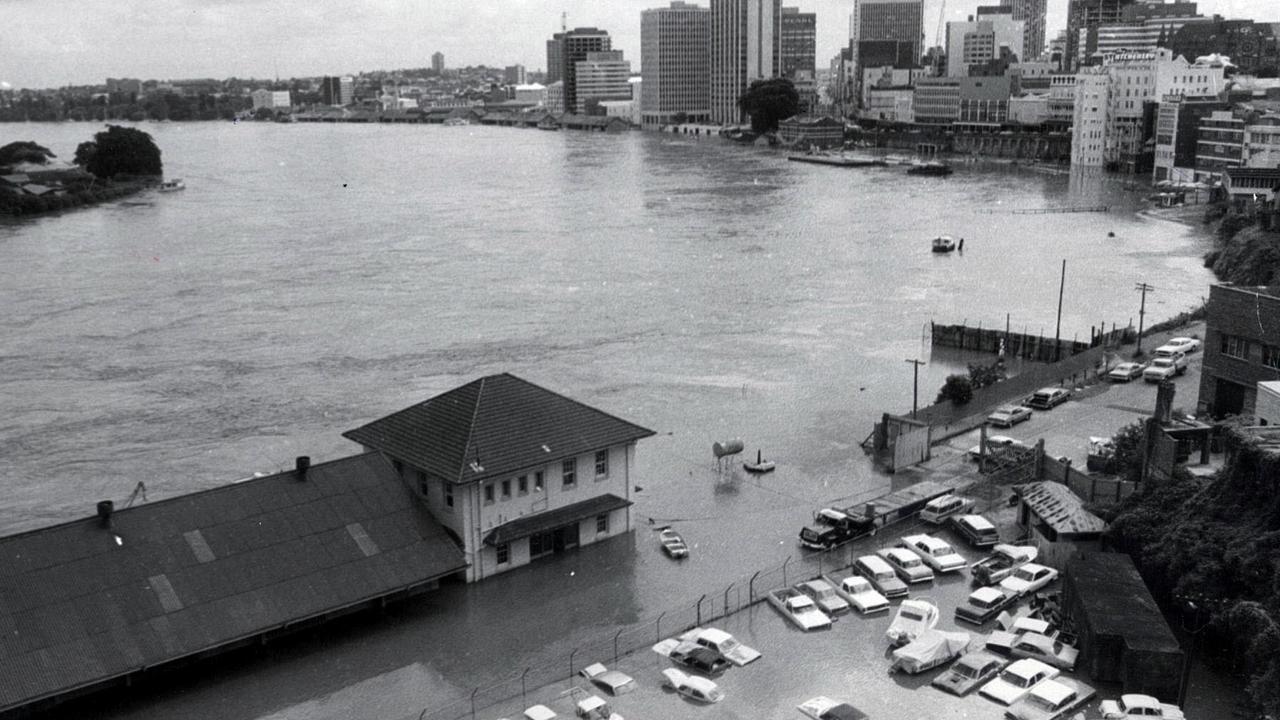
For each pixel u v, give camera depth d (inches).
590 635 2711.6
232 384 5152.6
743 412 4633.4
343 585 2677.2
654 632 2726.4
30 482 3941.9
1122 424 4207.7
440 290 7298.2
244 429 4505.4
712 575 3048.7
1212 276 7509.8
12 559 2469.2
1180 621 2642.7
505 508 3038.9
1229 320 3838.6
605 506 3218.5
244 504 2780.5
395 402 4847.4
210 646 2438.5
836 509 3383.4
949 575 3011.8
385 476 2994.6
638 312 6589.6
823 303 6801.2
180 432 4475.9
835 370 5295.3
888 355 5580.7
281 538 2728.8
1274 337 3659.0
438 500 2994.6
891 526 3383.4
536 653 2625.5
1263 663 2294.5
